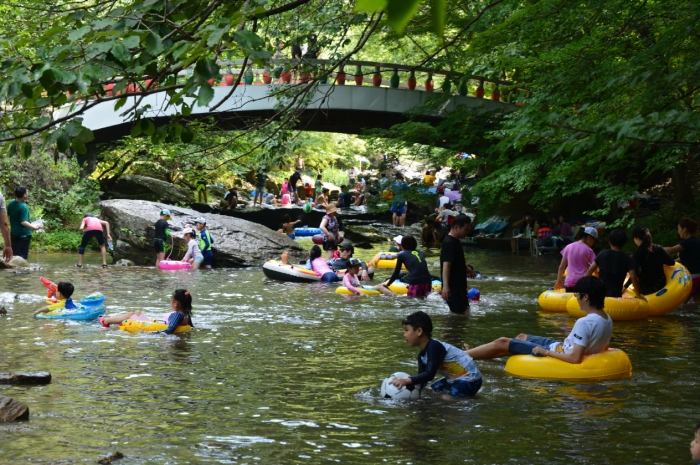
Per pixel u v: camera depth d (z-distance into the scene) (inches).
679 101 308.3
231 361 315.9
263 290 569.6
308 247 1028.5
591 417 235.8
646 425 226.8
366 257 906.1
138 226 802.8
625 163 650.2
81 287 567.5
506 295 546.9
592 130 193.8
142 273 692.1
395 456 198.2
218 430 220.5
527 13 568.1
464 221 450.9
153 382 277.7
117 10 190.7
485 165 1048.2
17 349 332.2
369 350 340.8
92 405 246.1
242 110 979.9
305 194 1652.3
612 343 364.5
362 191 1658.5
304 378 287.0
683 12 406.3
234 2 199.2
